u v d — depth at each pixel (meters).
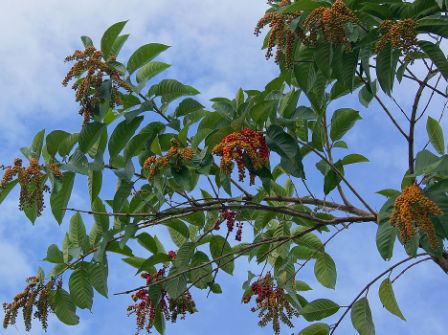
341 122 5.30
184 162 4.71
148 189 5.21
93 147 5.35
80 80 5.02
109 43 4.94
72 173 5.07
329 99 5.34
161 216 5.07
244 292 5.44
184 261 5.42
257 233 5.89
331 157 5.32
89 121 4.88
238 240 5.37
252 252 5.88
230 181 4.77
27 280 5.41
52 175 4.85
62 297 5.47
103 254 5.14
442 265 4.73
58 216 5.13
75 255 5.34
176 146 4.71
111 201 5.64
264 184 4.50
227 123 4.68
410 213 3.66
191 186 5.34
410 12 4.24
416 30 4.22
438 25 4.12
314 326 5.13
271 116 4.61
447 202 3.98
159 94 5.09
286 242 5.82
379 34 4.23
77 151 5.01
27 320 5.25
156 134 5.00
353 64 4.48
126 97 5.21
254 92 5.45
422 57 4.77
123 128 4.90
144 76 5.17
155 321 5.65
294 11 4.44
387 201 4.11
